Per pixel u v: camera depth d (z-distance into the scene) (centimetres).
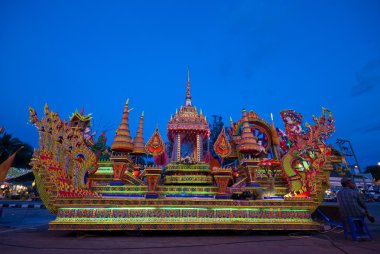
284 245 723
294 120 1119
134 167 1225
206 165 1091
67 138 937
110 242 746
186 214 880
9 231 979
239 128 1291
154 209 876
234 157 1248
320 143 1059
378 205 2839
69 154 928
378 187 4738
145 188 972
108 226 832
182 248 667
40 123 886
